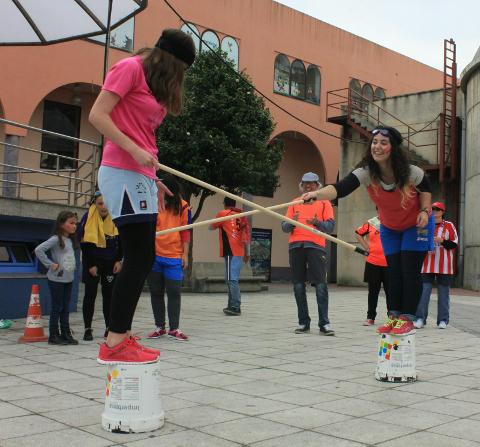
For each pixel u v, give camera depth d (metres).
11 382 4.50
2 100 16.20
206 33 21.31
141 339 6.87
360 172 4.53
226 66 16.25
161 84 3.18
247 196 19.66
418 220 4.47
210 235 23.45
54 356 5.66
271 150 17.42
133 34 19.09
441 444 3.07
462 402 4.00
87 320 6.70
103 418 3.28
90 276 6.66
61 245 6.36
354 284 21.92
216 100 15.52
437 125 20.94
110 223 6.64
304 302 7.59
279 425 3.40
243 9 22.50
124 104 3.15
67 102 19.11
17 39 9.63
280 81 23.77
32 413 3.60
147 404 3.25
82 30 9.33
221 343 6.62
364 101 25.30
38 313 6.67
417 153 21.23
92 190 9.46
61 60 17.34
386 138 4.38
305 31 24.72
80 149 19.41
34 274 8.80
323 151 25.19
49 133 8.79
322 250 7.44
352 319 9.43
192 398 4.04
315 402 3.96
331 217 7.46
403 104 21.97
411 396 4.16
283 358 5.68
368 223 8.77
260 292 16.66
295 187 26.97
